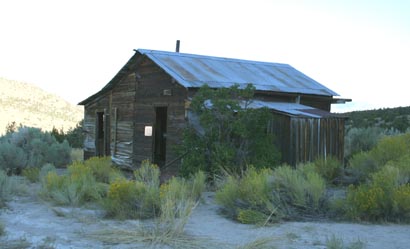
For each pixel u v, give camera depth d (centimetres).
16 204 1079
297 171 1111
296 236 759
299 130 1500
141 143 1856
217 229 825
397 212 892
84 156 2316
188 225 851
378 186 947
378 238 754
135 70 1916
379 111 5116
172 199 919
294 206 948
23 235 762
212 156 1364
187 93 1588
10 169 1750
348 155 1811
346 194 1028
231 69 1914
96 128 2217
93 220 887
